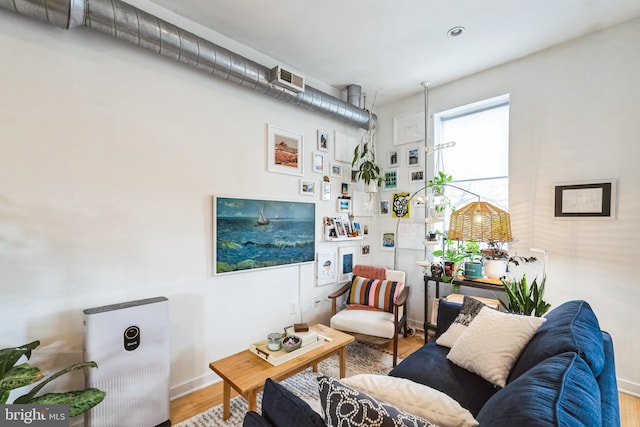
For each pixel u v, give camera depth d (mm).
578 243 2568
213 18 2342
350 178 3783
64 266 1845
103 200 1982
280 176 3008
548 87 2740
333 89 3590
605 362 1362
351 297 3311
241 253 2672
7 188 1684
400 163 3850
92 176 1943
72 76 1878
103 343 1750
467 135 3402
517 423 697
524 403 764
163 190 2236
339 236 3543
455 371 1741
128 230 2080
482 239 2596
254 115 2791
